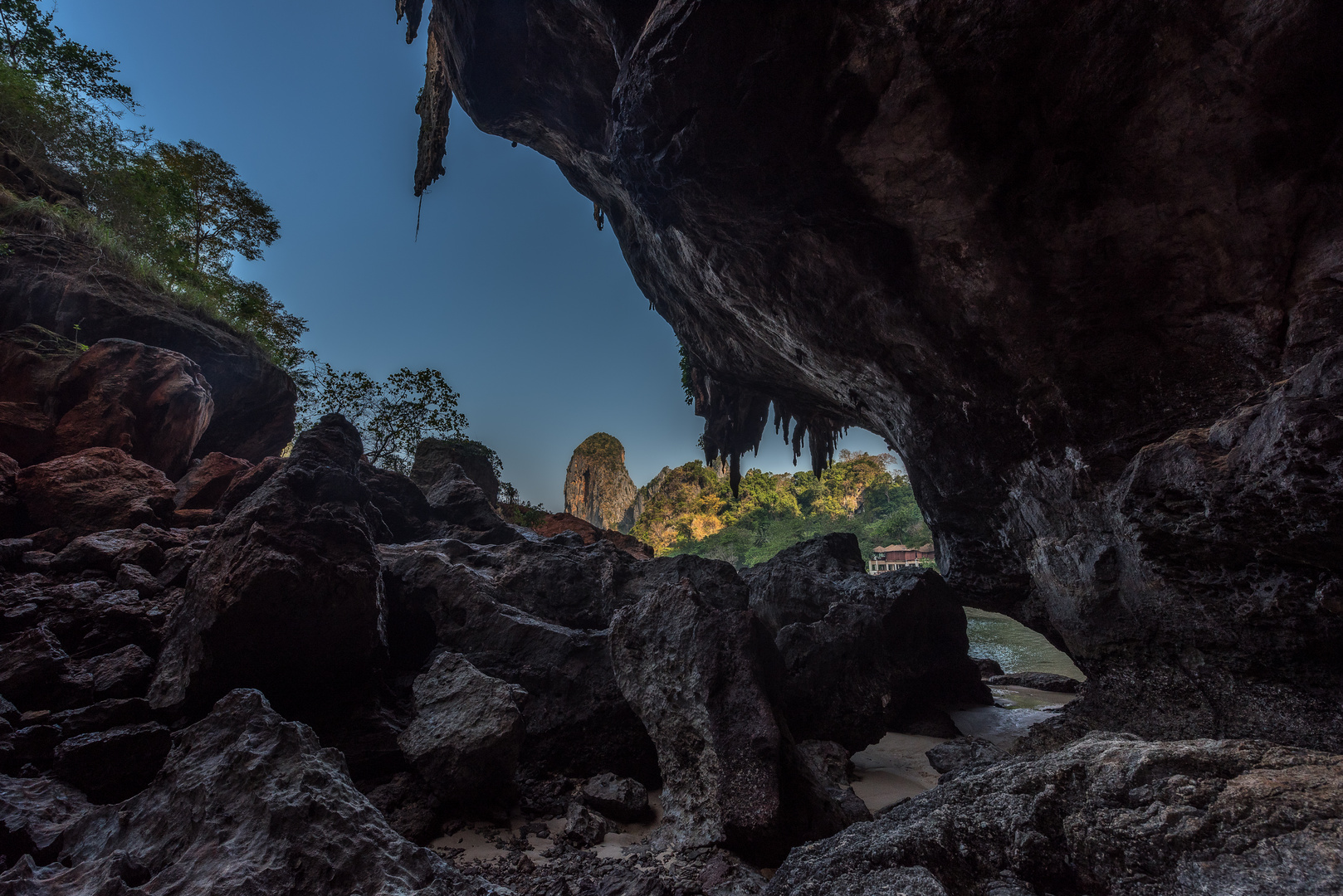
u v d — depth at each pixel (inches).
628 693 248.8
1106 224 257.9
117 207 652.1
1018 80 242.4
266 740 149.9
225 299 738.8
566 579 363.9
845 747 315.9
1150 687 266.2
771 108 272.5
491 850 201.0
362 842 131.6
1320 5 189.9
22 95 597.3
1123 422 278.2
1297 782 86.3
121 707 204.4
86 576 288.2
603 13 314.3
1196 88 217.8
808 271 356.2
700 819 199.5
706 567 363.3
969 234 289.3
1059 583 317.7
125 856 125.3
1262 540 187.0
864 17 242.8
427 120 555.5
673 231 400.5
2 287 499.2
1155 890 86.0
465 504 479.2
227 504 384.8
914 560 2498.8
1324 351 159.8
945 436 374.3
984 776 127.3
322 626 239.0
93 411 445.1
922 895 99.2
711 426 654.5
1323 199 213.8
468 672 258.7
